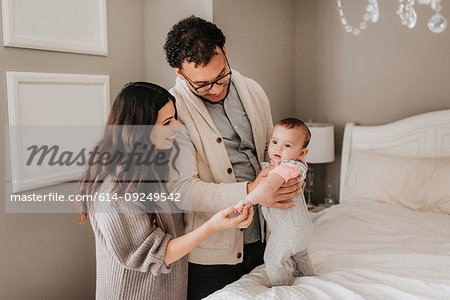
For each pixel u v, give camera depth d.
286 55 3.17
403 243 1.87
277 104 3.08
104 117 2.21
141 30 2.49
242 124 1.54
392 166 2.56
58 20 1.93
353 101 3.07
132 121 1.16
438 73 2.71
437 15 1.54
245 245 1.55
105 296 1.22
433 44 2.70
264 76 2.88
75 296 2.13
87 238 2.18
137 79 2.48
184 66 1.30
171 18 2.41
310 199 3.31
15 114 1.73
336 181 3.22
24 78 1.76
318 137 2.87
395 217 2.21
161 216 1.26
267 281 1.48
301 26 3.23
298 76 3.30
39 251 1.92
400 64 2.84
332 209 2.48
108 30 2.25
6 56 1.71
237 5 2.51
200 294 1.50
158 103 1.19
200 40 1.26
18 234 1.81
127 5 2.37
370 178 2.59
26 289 1.87
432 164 2.46
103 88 2.20
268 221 1.41
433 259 1.59
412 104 2.83
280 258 1.36
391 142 2.81
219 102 1.50
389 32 2.85
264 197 1.21
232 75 1.57
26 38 1.76
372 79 2.97
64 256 2.05
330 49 3.12
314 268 1.62
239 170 1.52
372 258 1.66
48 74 1.87
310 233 1.38
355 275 1.45
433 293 1.31
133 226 1.12
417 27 2.74
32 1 1.80
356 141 2.94
